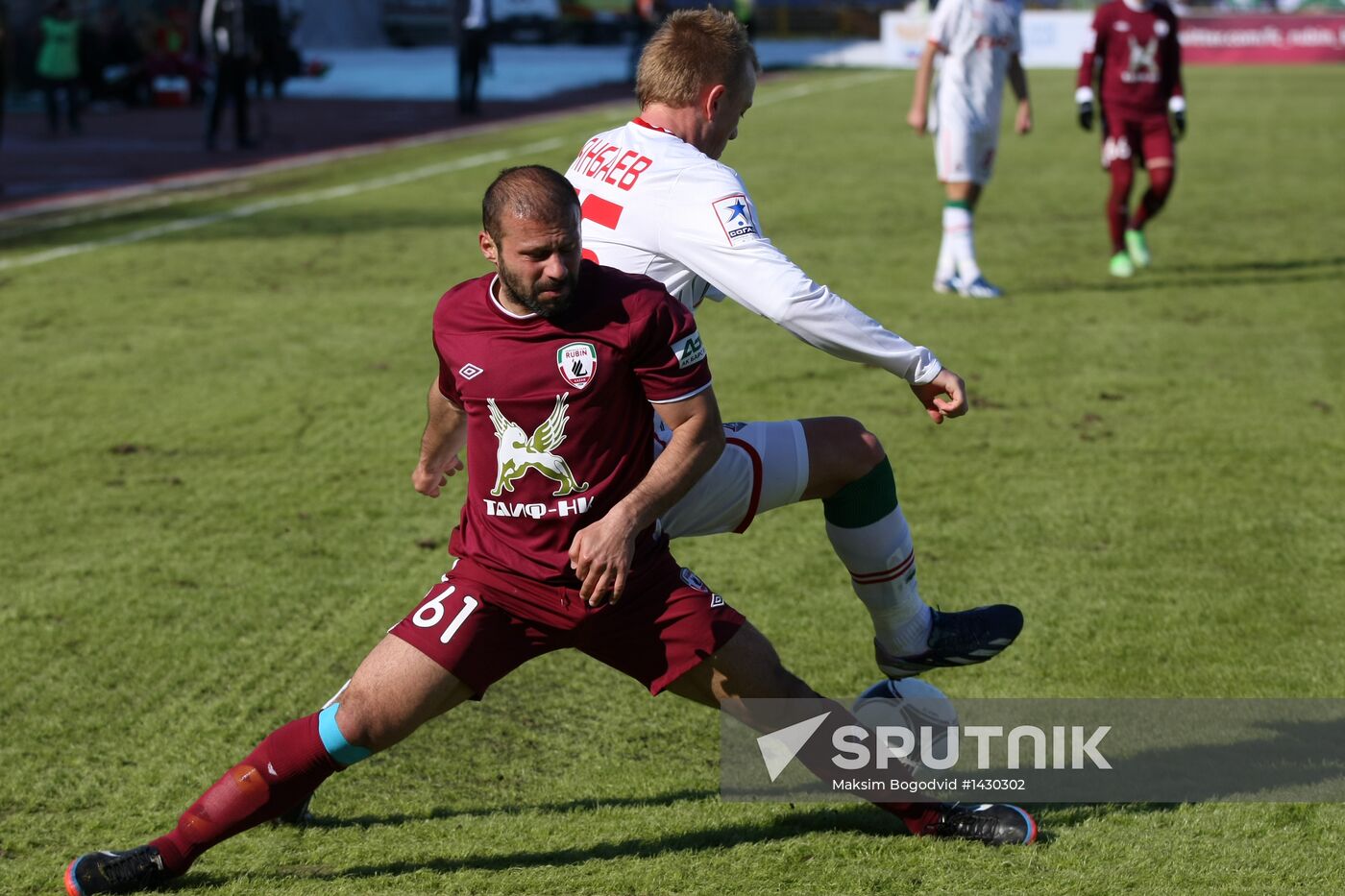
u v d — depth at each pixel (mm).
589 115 83625
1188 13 132875
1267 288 34375
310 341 29578
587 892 10688
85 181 55375
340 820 12008
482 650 10570
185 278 35938
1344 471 21281
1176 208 47406
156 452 22469
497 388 10031
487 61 98688
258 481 21125
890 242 41125
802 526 19328
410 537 18938
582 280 10039
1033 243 41156
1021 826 11352
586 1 151750
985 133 33094
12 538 18812
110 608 16562
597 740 13516
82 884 10555
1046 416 24234
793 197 49875
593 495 10250
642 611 10617
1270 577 17281
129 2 102812
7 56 93188
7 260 38375
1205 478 21000
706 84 11398
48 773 12852
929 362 10867
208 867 11156
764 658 10836
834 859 11172
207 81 96188
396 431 23578
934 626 12250
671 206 10898
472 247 40469
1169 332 30047
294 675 14852
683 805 12227
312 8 151125
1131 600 16578
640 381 10172
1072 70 120688
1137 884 10695
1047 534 18812
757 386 26172
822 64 134000
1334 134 69188
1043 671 14758
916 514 19609
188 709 14109
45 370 27266
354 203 48969
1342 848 11211
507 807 12242
